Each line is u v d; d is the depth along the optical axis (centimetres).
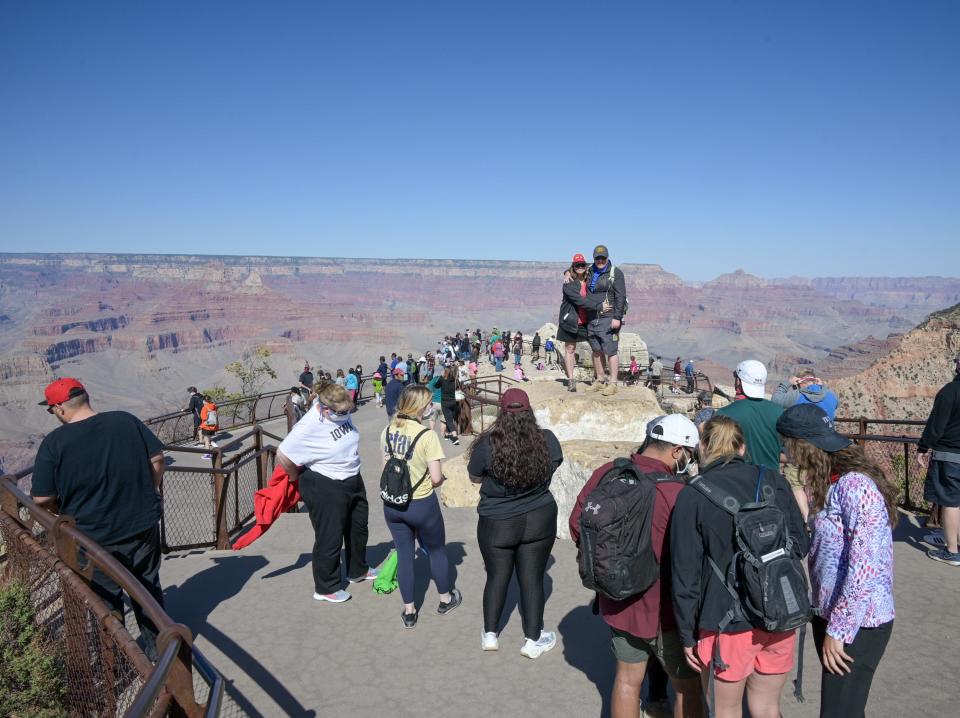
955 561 547
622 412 840
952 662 406
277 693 391
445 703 379
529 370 3275
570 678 404
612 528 297
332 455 509
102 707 369
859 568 282
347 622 486
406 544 475
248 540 533
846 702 292
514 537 414
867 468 295
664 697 381
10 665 373
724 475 285
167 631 239
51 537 365
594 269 848
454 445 1466
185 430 1891
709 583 275
